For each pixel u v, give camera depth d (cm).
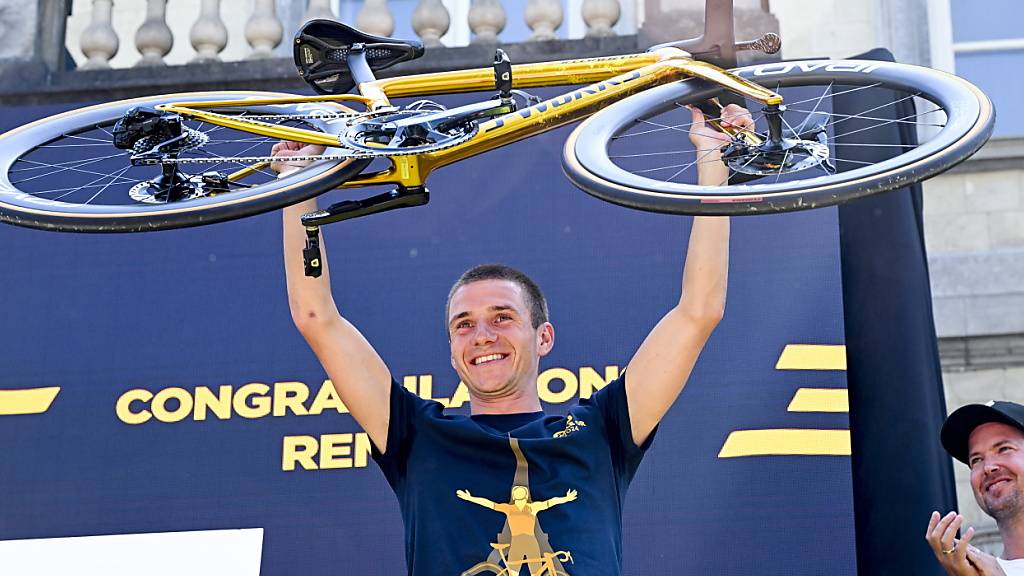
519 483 437
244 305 665
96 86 769
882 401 664
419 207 674
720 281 462
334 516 629
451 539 430
